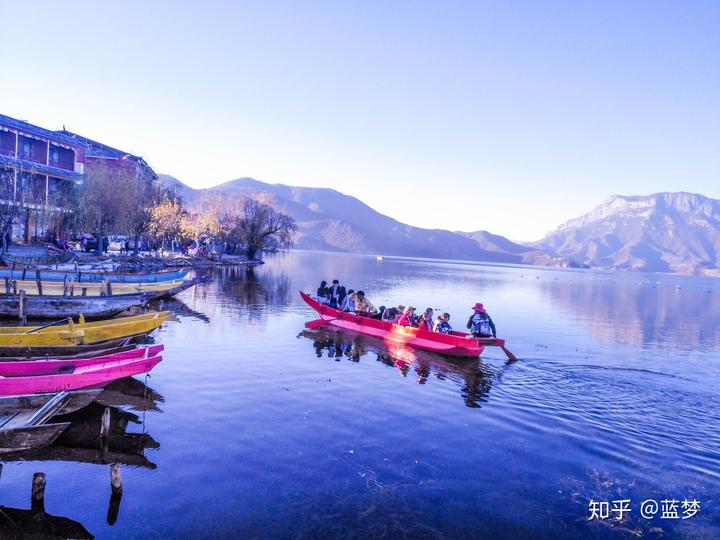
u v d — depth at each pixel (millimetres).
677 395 14656
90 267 30547
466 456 9797
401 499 8109
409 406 12500
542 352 20812
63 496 7633
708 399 14367
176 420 10703
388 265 147625
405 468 9148
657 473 9477
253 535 6957
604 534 7492
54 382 10602
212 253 68812
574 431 11320
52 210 40062
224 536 6902
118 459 8828
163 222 51781
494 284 80438
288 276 58250
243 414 11258
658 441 10969
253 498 7855
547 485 8836
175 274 30656
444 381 14953
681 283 166750
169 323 21703
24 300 18750
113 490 7703
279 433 10328
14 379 10250
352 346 19125
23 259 29531
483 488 8609
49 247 36781
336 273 75938
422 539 7113
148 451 9203
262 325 22719
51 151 46281
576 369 17531
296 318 25438
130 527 6992
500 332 26812
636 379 16422
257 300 32062
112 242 53250
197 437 9906
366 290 49781
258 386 13367
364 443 10102
